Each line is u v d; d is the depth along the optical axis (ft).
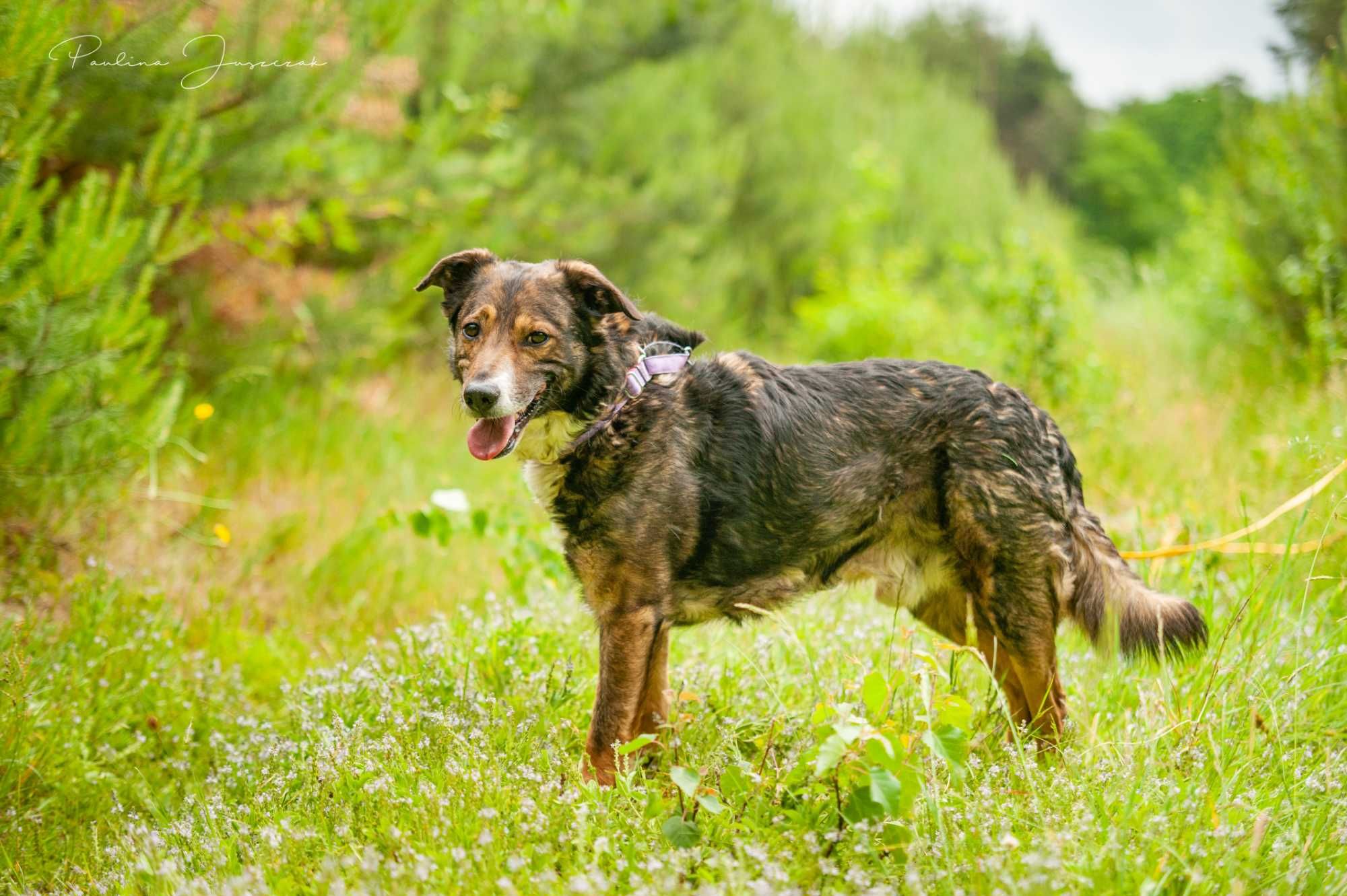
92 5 19.22
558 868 10.93
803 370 14.55
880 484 14.12
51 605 17.54
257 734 14.64
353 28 23.79
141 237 19.43
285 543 21.74
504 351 13.17
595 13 39.78
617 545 13.53
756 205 49.03
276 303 27.02
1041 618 14.02
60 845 13.15
